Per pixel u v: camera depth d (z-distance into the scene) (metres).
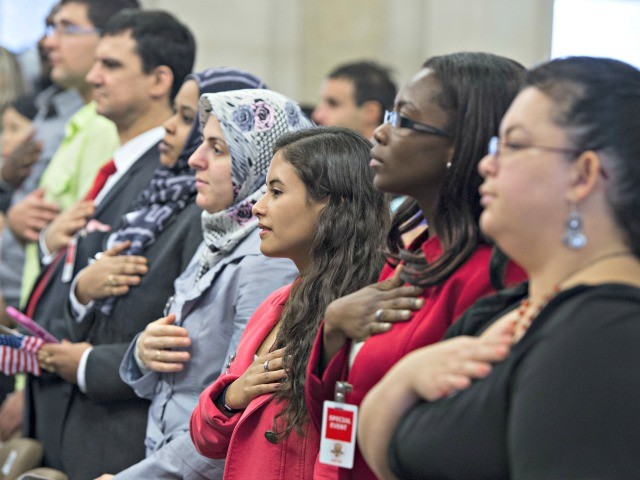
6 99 9.88
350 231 3.83
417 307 3.18
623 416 2.20
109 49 6.39
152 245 5.52
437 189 3.20
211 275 4.76
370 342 3.22
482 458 2.45
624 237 2.47
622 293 2.33
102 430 5.41
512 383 2.42
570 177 2.46
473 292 3.06
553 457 2.23
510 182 2.51
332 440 3.21
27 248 7.63
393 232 3.51
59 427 5.68
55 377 5.71
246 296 4.56
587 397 2.24
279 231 3.94
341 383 3.24
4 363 5.68
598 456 2.20
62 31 7.84
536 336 2.40
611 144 2.44
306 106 8.45
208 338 4.75
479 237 3.12
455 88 3.11
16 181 8.41
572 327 2.32
